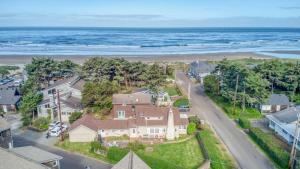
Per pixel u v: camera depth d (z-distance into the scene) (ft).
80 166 148.36
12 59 508.94
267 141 170.71
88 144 175.11
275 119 196.65
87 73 286.46
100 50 641.40
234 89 242.37
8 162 102.78
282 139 182.09
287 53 614.34
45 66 304.30
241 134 192.85
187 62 468.34
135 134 184.75
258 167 149.89
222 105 247.50
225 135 190.49
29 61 489.67
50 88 245.04
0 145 153.17
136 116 193.57
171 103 247.91
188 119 203.62
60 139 181.98
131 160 118.73
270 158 159.94
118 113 204.03
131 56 539.70
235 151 167.63
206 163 146.30
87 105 221.46
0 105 241.55
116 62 289.33
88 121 186.19
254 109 238.27
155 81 261.65
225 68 265.75
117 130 185.06
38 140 182.70
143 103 218.18
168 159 155.84
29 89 262.88
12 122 217.15
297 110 196.03
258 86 225.76
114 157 154.30
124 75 290.97
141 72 288.51
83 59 499.51
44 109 222.07
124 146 171.12
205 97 275.59
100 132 183.93
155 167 142.00
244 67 240.73
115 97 222.89
